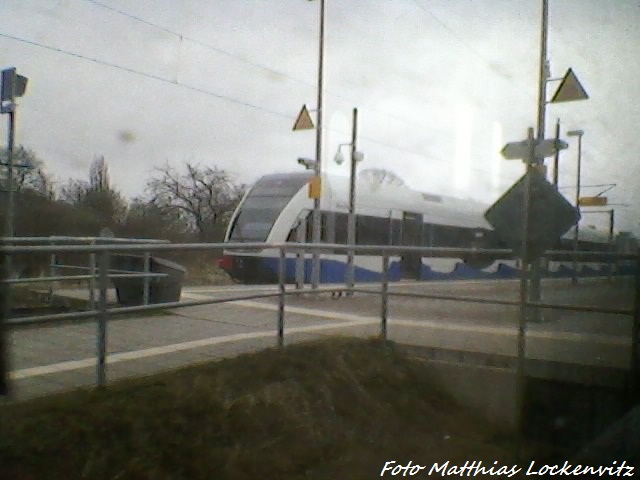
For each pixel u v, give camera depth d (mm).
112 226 38750
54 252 5027
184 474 4883
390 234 22828
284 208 20078
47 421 4680
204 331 8664
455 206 26094
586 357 7738
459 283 14703
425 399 7797
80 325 8656
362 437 6395
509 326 10398
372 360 7824
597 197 23156
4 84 12992
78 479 4332
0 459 4172
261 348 7465
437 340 8891
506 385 7754
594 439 7082
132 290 10617
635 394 7074
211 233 49156
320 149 15625
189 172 50938
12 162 13195
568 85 12617
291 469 5469
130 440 4875
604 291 12430
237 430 5559
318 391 6699
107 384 5555
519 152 10398
